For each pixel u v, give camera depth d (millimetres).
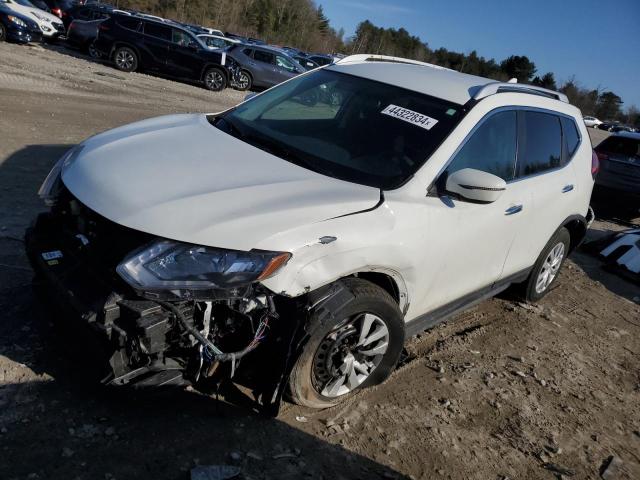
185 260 2506
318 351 2932
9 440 2539
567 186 4762
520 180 4164
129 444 2658
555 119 4652
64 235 3021
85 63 17375
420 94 3848
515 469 3082
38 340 3223
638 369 4570
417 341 4238
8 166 6184
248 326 2770
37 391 2850
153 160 3062
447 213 3383
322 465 2803
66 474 2434
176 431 2795
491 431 3352
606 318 5480
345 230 2844
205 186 2828
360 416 3209
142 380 2549
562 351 4551
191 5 70250
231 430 2883
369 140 3529
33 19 18188
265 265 2570
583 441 3447
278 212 2719
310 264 2715
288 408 3143
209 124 3852
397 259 3098
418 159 3393
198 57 17562
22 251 4227
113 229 2688
